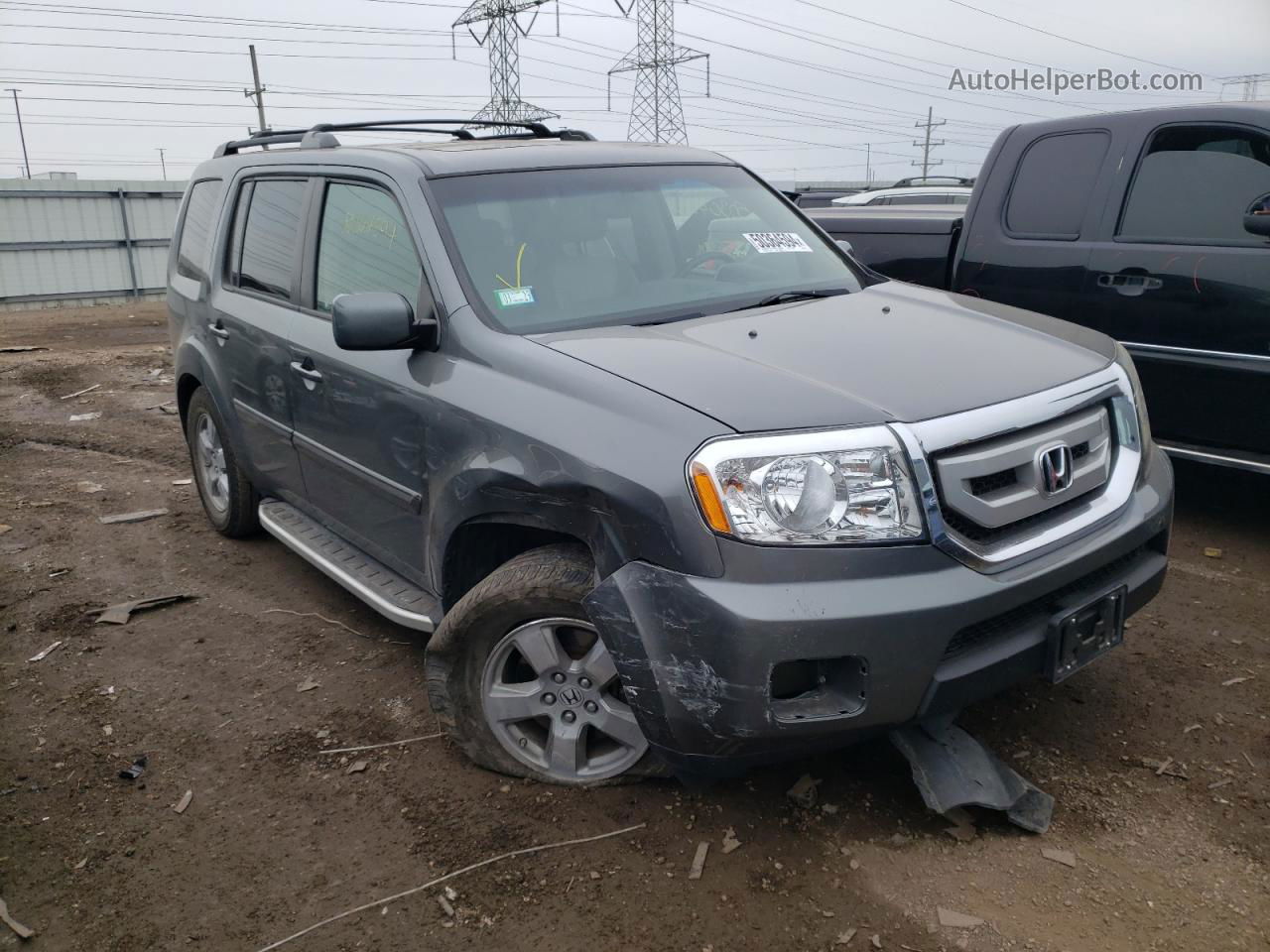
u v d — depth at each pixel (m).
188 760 3.40
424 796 3.09
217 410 4.95
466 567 3.27
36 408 9.34
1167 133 4.93
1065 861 2.68
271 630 4.37
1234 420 4.71
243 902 2.70
